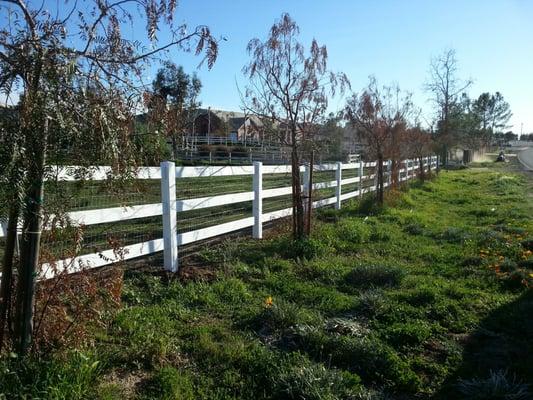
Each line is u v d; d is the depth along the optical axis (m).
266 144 10.85
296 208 8.57
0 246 4.84
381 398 3.74
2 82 2.92
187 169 7.07
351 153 20.38
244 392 3.79
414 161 21.61
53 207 3.31
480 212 13.66
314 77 8.74
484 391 3.80
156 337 4.45
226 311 5.43
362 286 6.54
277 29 8.52
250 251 7.86
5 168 2.79
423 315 5.48
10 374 3.21
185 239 6.96
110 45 3.28
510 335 5.05
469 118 48.44
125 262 6.72
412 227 10.68
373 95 15.62
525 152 70.38
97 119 3.09
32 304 3.49
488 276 7.04
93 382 3.65
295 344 4.57
